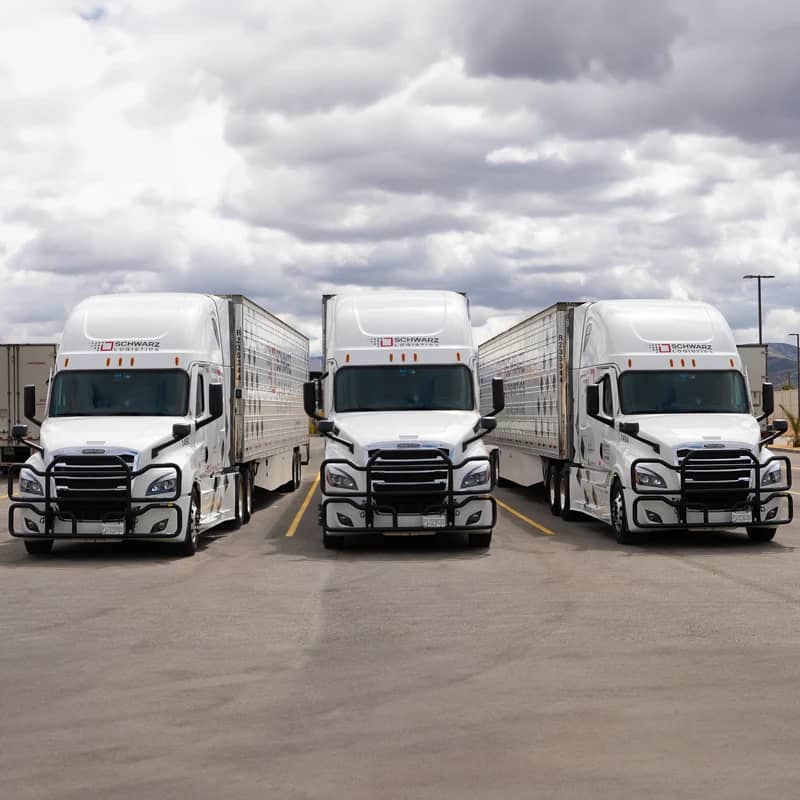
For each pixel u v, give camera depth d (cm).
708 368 1922
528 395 2673
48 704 784
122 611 1187
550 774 615
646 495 1759
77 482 1658
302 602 1241
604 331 1973
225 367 2064
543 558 1634
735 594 1270
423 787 595
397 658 932
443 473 1725
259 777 614
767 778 605
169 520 1658
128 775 620
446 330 1919
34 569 1550
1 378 3891
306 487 3356
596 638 1011
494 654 945
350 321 1922
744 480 1769
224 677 866
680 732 699
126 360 1819
